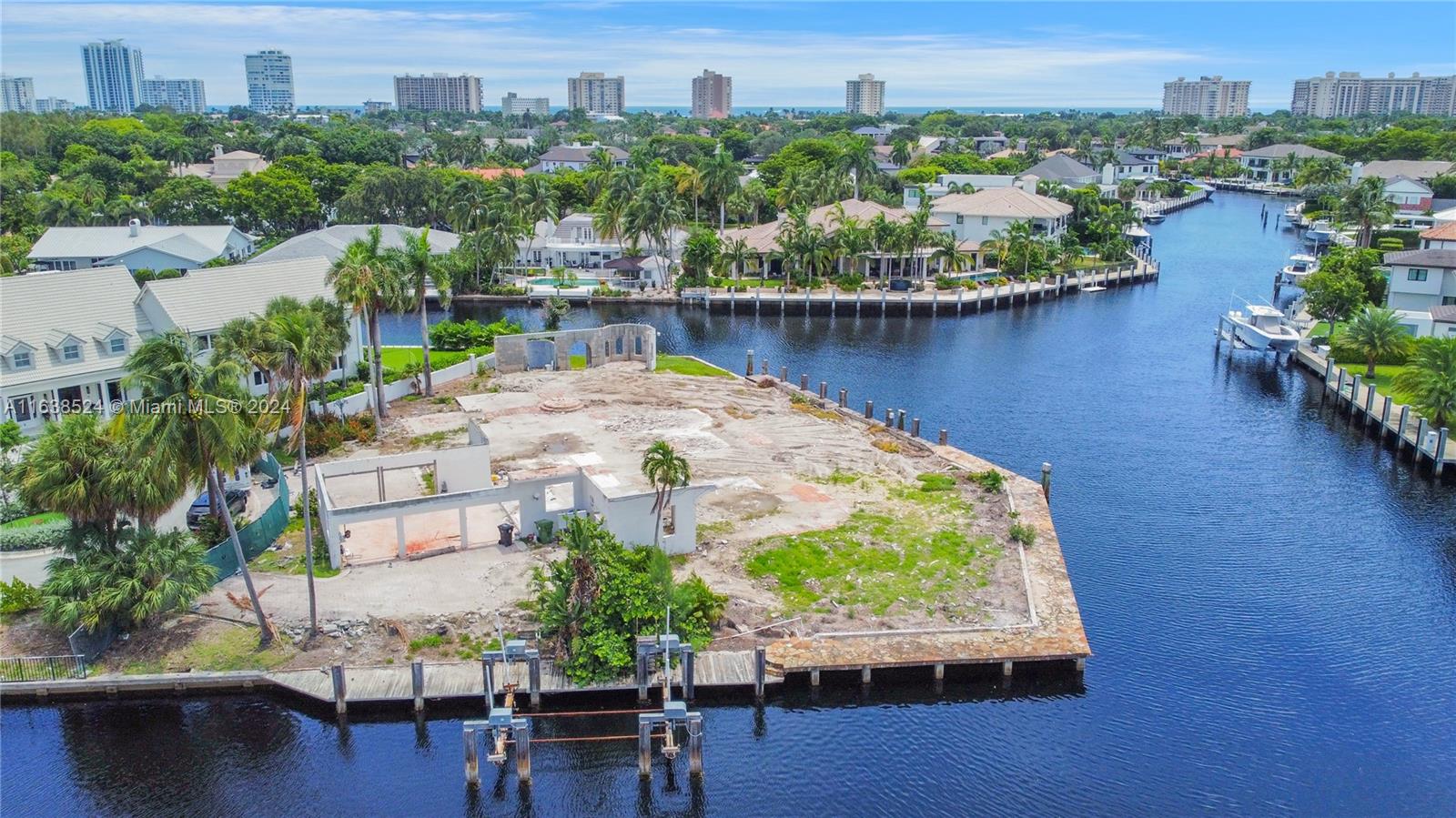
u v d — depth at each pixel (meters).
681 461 51.22
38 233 137.75
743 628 45.97
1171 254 172.62
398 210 168.12
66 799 37.16
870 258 135.88
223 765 38.88
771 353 104.56
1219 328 110.06
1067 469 71.25
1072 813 36.56
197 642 44.47
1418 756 39.75
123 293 77.31
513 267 141.50
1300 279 136.00
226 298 80.56
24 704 42.22
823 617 47.16
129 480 43.06
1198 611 50.88
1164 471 70.88
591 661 42.47
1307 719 42.09
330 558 50.72
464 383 85.88
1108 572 54.91
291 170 181.38
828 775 38.66
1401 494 66.94
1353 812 36.69
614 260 136.38
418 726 40.88
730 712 42.19
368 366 85.69
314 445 68.06
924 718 42.00
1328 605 51.56
